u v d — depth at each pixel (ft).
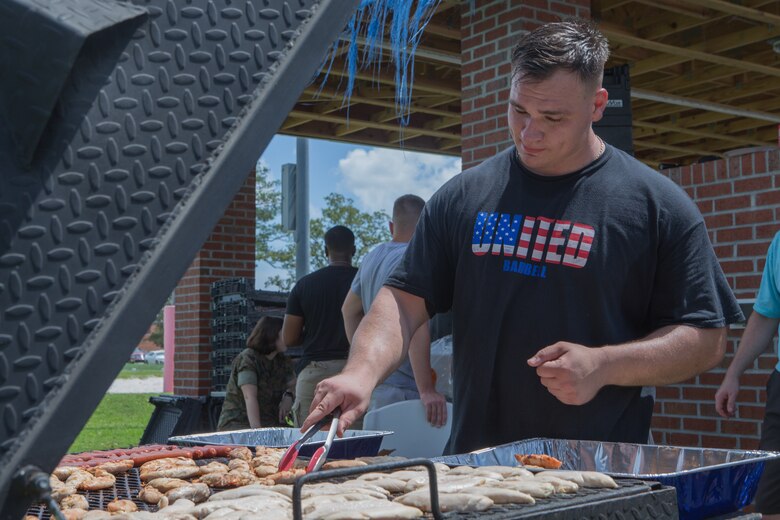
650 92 29.86
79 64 2.10
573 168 6.27
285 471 4.86
